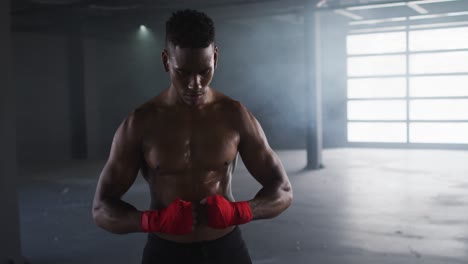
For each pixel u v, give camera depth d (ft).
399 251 12.71
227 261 4.78
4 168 11.14
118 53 40.34
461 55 36.37
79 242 14.05
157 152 4.52
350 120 40.78
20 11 27.55
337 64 40.73
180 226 3.84
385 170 27.84
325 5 28.63
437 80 37.37
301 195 20.80
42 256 12.75
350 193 21.11
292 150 39.42
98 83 38.68
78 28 36.06
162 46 40.65
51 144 36.70
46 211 18.58
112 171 4.63
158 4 26.40
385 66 39.19
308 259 12.20
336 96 41.01
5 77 11.10
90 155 38.14
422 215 16.74
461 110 36.68
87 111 37.78
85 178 27.25
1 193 11.09
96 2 25.59
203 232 4.73
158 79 41.32
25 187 24.39
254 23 35.94
